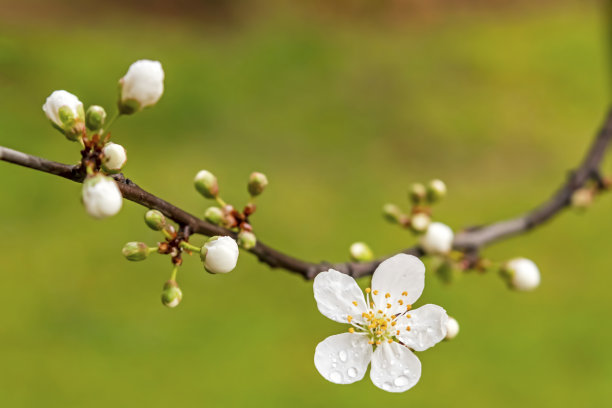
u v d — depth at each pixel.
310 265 0.32
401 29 1.62
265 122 1.19
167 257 0.84
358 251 0.35
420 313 0.30
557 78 1.31
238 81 1.30
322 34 1.53
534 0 1.72
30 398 0.63
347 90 1.30
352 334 0.30
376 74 1.36
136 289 0.79
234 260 0.30
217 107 1.21
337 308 0.30
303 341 0.74
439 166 1.10
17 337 0.71
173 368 0.68
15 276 0.79
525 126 1.19
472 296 0.80
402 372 0.30
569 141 1.14
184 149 1.08
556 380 0.68
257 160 1.08
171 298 0.30
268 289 0.81
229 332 0.75
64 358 0.69
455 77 1.34
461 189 1.05
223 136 1.14
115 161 0.30
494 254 0.86
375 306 0.30
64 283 0.78
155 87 0.30
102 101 1.19
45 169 0.29
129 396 0.64
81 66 1.27
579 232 0.90
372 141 1.16
